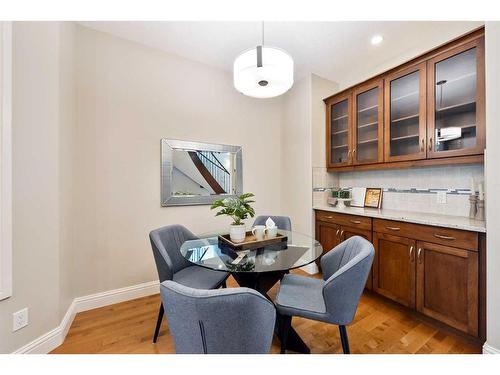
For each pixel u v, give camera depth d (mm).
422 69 2027
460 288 1578
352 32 2113
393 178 2572
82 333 1703
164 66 2406
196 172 2602
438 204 2189
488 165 1388
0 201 1256
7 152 1271
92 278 2055
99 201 2078
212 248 1597
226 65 2705
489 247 1389
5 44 1266
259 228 1706
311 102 2916
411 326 1777
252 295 760
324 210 2740
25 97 1382
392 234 2014
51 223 1520
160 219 2389
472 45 1718
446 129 1910
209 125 2697
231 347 793
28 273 1396
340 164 2822
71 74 1853
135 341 1619
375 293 2289
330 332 1714
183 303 758
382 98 2359
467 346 1544
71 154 1859
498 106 1340
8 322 1302
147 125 2312
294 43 2283
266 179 3193
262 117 3152
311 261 1357
